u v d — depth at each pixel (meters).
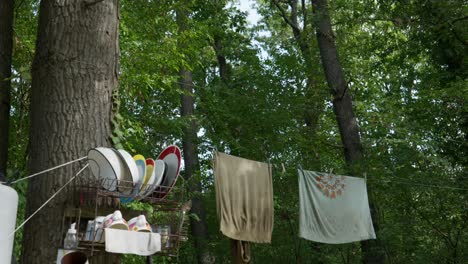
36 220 4.35
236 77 15.04
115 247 3.94
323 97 13.39
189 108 14.80
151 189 4.34
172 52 10.65
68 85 4.60
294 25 15.30
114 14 4.97
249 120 13.07
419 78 13.91
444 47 12.26
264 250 12.34
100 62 4.76
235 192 6.49
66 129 4.52
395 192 10.79
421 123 12.29
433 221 10.98
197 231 13.98
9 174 5.84
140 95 10.33
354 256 12.27
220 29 15.09
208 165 15.26
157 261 9.95
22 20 9.11
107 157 4.08
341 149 13.80
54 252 4.27
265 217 6.69
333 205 7.64
